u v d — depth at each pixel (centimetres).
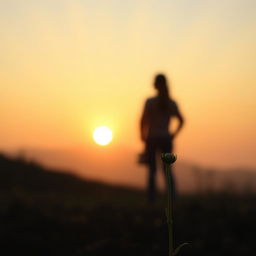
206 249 609
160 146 790
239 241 632
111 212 747
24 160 1762
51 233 629
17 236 601
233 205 819
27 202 793
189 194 991
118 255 581
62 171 1767
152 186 803
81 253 578
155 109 784
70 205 821
